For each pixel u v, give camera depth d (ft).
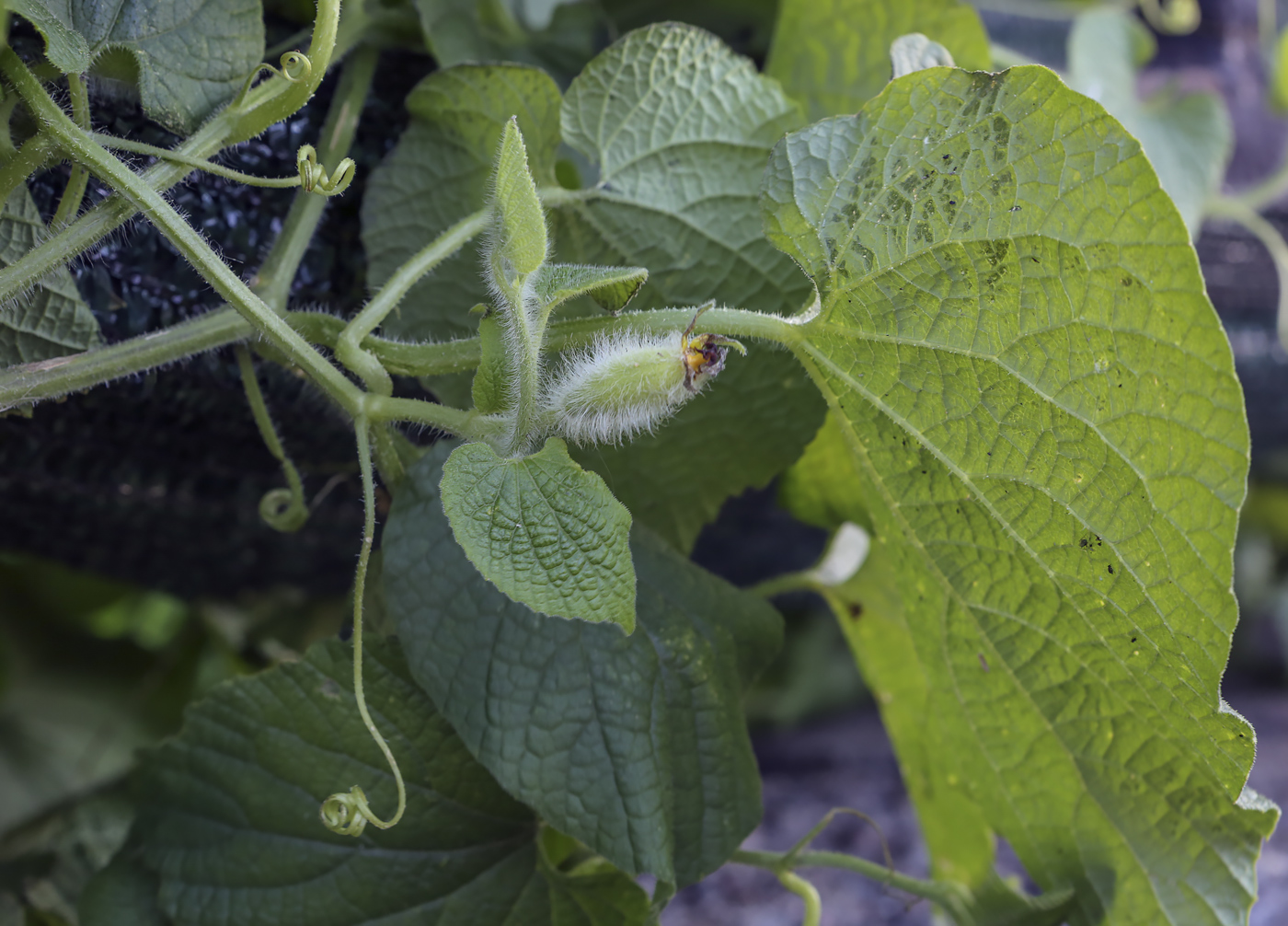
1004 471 1.39
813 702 2.76
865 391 1.41
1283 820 2.28
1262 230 2.12
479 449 1.30
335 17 1.38
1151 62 2.35
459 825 1.44
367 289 1.52
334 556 1.86
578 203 1.49
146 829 1.47
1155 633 1.37
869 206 1.37
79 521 1.68
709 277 1.51
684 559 1.48
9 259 1.41
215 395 1.54
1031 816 1.53
